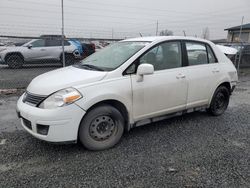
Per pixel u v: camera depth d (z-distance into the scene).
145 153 3.87
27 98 3.90
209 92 5.32
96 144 3.89
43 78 4.12
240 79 11.70
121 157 3.74
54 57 13.77
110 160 3.65
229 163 3.62
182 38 4.91
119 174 3.29
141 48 4.35
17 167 3.44
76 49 13.95
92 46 14.38
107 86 3.85
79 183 3.09
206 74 5.16
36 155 3.77
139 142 4.27
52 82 3.81
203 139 4.45
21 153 3.83
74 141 3.70
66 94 3.58
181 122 5.29
